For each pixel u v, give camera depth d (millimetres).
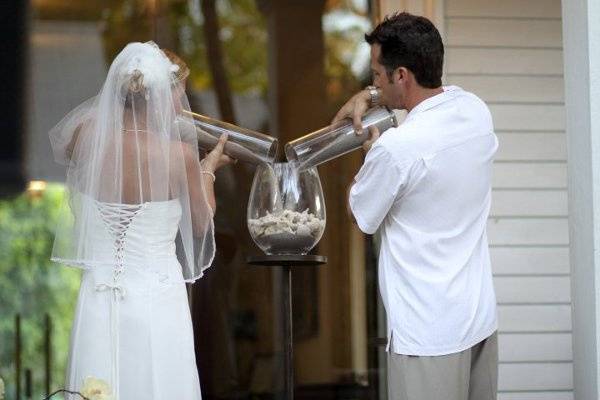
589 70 9422
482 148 8789
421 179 8586
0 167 20844
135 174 9086
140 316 9031
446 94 8883
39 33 20266
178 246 9414
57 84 20609
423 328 8609
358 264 14773
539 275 12805
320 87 17219
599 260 9344
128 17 19719
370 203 8727
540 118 12906
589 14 9438
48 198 25875
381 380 13930
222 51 18578
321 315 15438
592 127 9406
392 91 9000
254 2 18016
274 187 9383
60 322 25734
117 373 8984
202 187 9430
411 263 8703
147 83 9117
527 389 12695
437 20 12781
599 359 9281
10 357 24641
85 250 9047
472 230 8836
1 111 20672
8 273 25734
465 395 8680
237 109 18609
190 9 19125
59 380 24203
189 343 9273
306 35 17312
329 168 15039
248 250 15367
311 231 9359
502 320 12734
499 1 12898
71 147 9367
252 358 15406
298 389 15500
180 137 9445
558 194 12883
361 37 16344
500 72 12883
